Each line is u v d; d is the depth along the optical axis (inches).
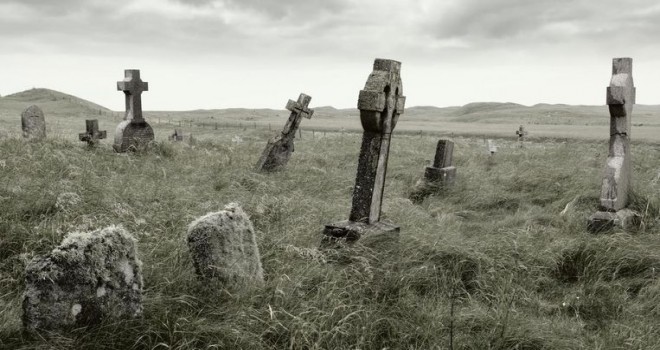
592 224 341.1
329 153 735.7
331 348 171.9
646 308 223.1
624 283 248.5
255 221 297.1
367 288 217.8
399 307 203.9
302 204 347.6
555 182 478.0
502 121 4997.5
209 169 483.2
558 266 265.3
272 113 7411.4
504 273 248.7
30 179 336.5
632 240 286.2
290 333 172.2
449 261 247.6
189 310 180.9
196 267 200.1
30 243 230.8
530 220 357.7
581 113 5782.5
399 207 375.6
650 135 1850.4
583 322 213.8
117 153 573.3
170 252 227.0
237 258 204.5
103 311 173.6
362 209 286.2
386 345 182.9
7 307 180.9
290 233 270.1
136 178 396.2
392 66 282.0
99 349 160.9
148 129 650.2
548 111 6063.0
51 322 166.4
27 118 649.6
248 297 190.4
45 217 262.1
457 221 367.6
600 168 556.7
